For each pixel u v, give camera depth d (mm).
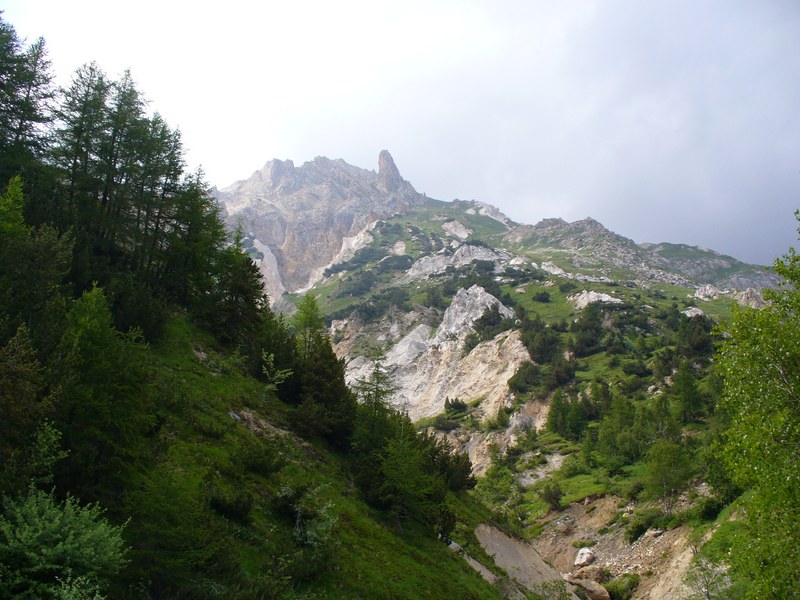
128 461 20344
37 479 14578
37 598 12016
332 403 44062
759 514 24078
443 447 61969
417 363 182125
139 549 15836
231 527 22203
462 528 47375
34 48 46531
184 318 47500
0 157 42750
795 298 24547
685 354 112125
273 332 49656
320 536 25031
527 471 92562
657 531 54438
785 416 22875
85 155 49344
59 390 16547
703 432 75938
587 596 47562
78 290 37062
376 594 24328
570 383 124250
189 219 55062
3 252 24828
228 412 34938
